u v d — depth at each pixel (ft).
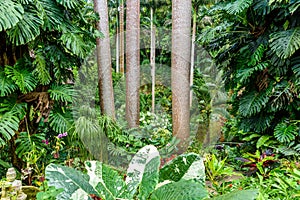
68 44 6.26
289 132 7.34
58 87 6.75
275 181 5.95
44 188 5.05
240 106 8.14
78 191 3.26
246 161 6.88
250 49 8.10
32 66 6.49
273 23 7.87
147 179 3.61
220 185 6.16
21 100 6.50
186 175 3.72
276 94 7.57
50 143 7.49
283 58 7.06
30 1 5.83
